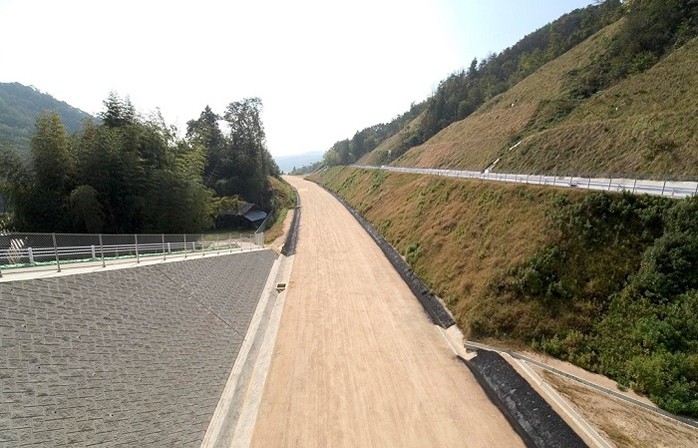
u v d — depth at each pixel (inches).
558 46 2812.5
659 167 824.3
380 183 2047.2
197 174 1406.3
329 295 884.0
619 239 594.2
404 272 986.1
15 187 836.0
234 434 452.1
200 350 538.9
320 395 515.2
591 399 446.6
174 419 410.9
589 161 1024.2
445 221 1016.9
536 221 727.1
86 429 320.2
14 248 476.1
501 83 3265.3
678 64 1207.6
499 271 689.6
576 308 564.1
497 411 480.1
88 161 907.4
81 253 571.8
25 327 330.0
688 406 404.5
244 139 2406.5
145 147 1120.8
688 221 532.7
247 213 1978.3
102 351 388.8
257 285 918.4
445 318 717.3
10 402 279.9
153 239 766.5
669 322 474.9
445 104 3437.5
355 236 1489.9
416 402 497.7
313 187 3676.2
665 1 1546.5
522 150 1336.1
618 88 1364.4
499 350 576.1
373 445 427.5
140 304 490.0
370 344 649.6
